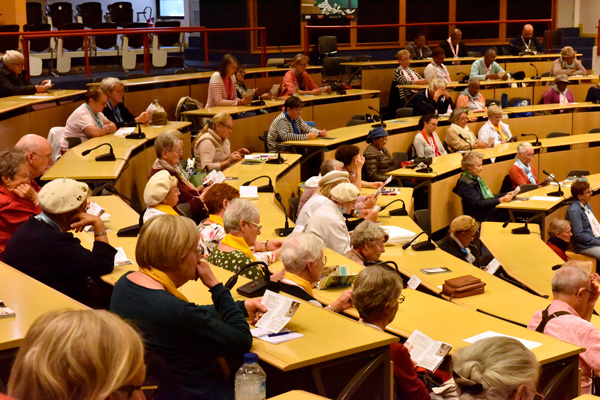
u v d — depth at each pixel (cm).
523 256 609
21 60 812
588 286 398
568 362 330
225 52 1580
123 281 254
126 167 616
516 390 183
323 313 301
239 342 252
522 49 1499
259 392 242
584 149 1009
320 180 567
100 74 1194
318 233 506
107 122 741
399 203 688
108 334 115
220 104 954
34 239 336
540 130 1135
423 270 510
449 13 1728
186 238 251
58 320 116
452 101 1155
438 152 930
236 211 405
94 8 1364
